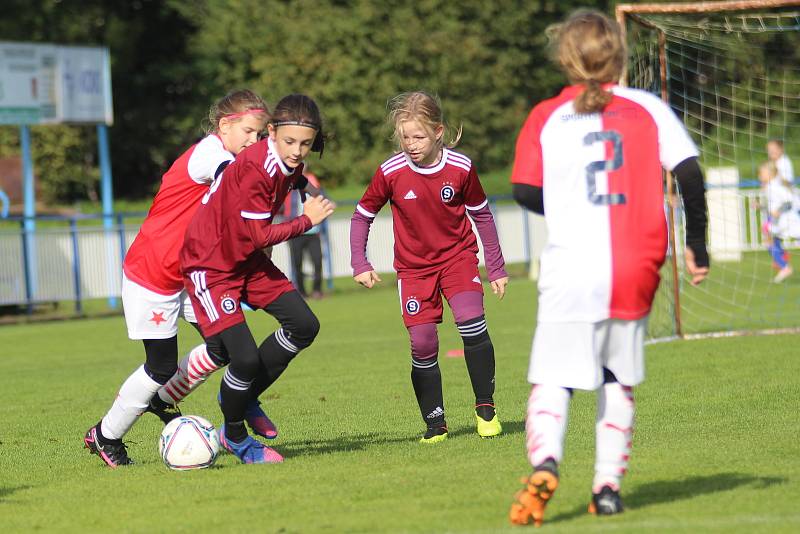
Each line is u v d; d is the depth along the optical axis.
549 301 14.21
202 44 134.25
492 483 16.95
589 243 14.07
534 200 14.45
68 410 29.22
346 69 126.81
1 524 15.79
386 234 74.75
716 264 76.12
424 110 21.02
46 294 62.97
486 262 22.62
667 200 39.19
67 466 20.89
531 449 13.95
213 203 18.73
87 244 64.38
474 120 130.62
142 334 19.69
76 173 125.25
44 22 128.00
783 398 25.16
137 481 18.67
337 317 55.31
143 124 132.38
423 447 21.00
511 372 32.28
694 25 41.25
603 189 14.15
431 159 21.48
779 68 60.03
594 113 14.30
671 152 14.16
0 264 61.66
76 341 50.16
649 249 14.13
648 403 25.23
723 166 81.19
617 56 14.44
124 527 15.23
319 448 21.61
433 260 21.89
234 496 16.98
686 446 19.77
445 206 21.64
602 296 14.01
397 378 32.25
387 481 17.55
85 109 69.50
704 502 15.15
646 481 16.73
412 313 21.77
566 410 14.23
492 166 133.38
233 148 19.69
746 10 37.56
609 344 14.34
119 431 20.28
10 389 34.12
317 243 67.25
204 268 18.89
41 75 67.25
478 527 14.08
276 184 18.12
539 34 136.50
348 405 27.59
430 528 14.16
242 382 19.16
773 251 63.81
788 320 46.50
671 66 62.56
